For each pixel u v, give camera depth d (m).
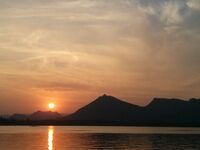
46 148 102.38
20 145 110.12
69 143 121.12
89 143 122.31
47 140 133.50
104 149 102.06
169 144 119.12
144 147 108.31
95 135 176.00
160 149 102.38
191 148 105.06
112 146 111.31
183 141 132.50
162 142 127.56
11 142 121.19
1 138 142.38
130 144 119.12
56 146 109.12
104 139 143.50
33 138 144.25
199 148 105.12
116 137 158.00
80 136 165.75
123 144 118.81
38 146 107.81
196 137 157.88
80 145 113.75
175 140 138.12
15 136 158.75
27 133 191.88
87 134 187.25
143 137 158.38
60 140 135.38
